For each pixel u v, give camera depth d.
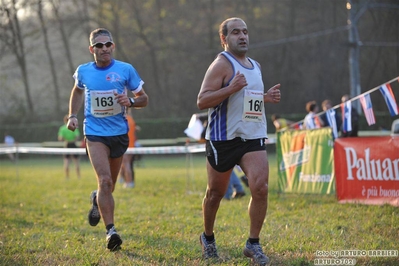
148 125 60.88
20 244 11.31
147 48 74.81
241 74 8.66
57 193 21.81
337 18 69.25
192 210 15.71
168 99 75.12
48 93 80.75
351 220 12.59
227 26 9.16
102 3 72.50
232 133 8.92
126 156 23.30
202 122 19.34
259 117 9.05
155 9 73.94
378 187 14.42
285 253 9.70
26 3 67.06
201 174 29.56
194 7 73.50
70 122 11.00
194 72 74.44
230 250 10.11
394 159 14.05
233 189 18.64
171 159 53.53
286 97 71.38
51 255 10.19
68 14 72.50
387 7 56.62
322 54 70.06
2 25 64.50
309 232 11.50
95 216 11.36
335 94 70.25
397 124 30.11
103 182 10.30
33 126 67.19
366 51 66.56
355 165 14.91
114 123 10.74
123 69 10.85
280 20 71.38
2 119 73.56
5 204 18.64
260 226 9.07
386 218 12.52
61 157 60.91
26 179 30.81
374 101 67.44
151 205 17.06
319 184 16.69
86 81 10.73
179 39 73.62
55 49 79.69
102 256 9.82
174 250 10.14
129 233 12.29
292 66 71.12
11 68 74.75
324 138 16.55
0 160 62.44
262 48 71.19
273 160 42.03
